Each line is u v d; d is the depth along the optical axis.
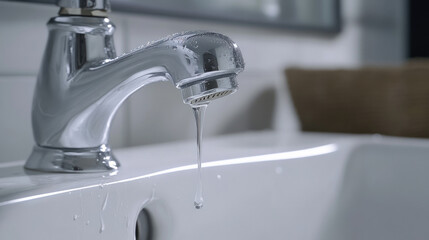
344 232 0.65
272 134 0.76
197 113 0.42
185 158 0.54
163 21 0.67
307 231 0.61
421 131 0.72
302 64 0.89
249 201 0.54
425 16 1.13
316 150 0.63
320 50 0.92
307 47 0.89
